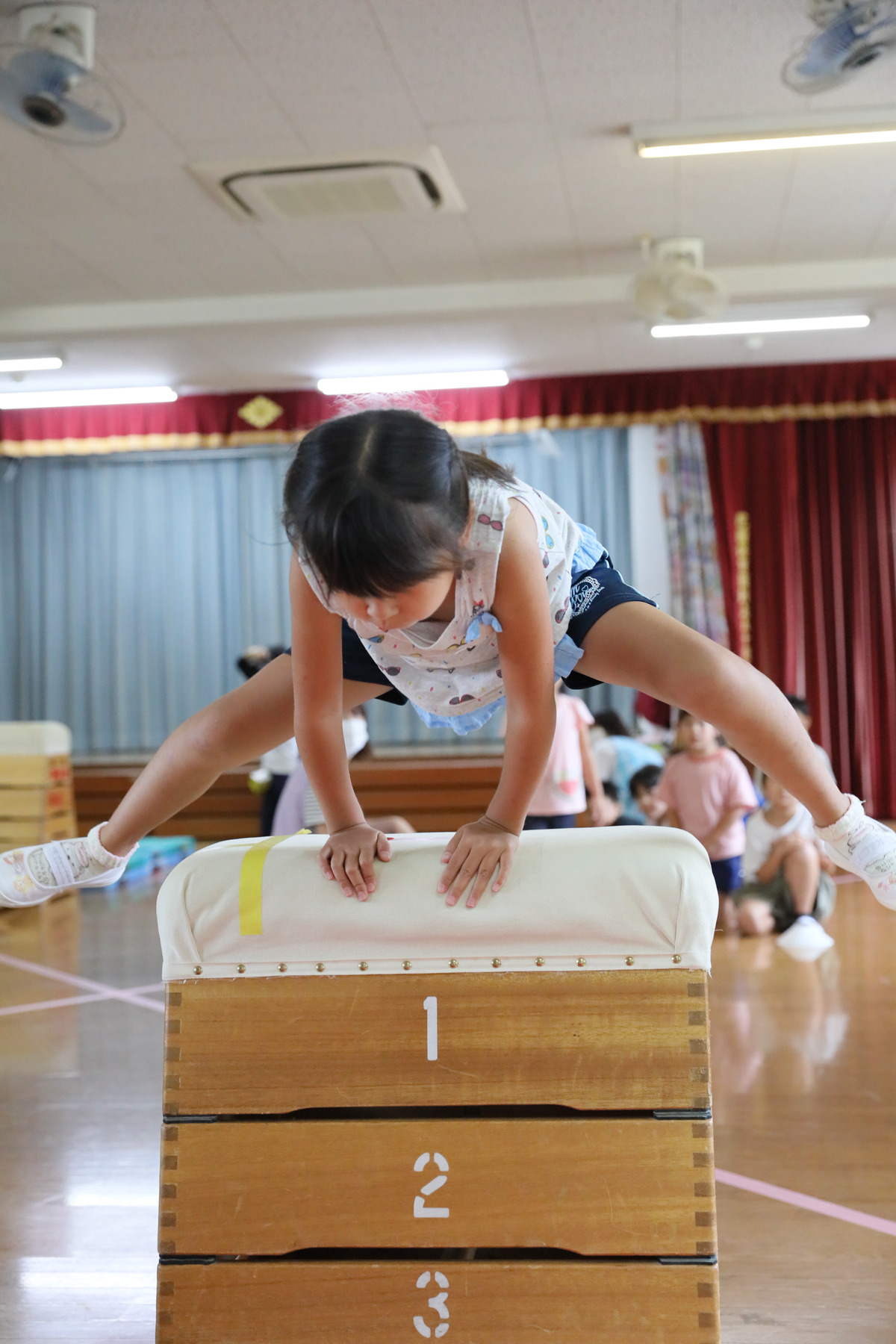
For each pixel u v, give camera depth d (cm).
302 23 361
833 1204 195
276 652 546
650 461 793
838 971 378
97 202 489
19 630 886
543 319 629
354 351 688
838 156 459
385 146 443
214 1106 128
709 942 124
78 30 349
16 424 799
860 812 146
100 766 814
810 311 632
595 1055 124
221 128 426
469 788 694
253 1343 124
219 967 129
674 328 654
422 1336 123
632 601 148
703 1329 120
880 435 780
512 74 394
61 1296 169
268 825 580
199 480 875
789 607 771
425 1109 127
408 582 111
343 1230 125
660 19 363
